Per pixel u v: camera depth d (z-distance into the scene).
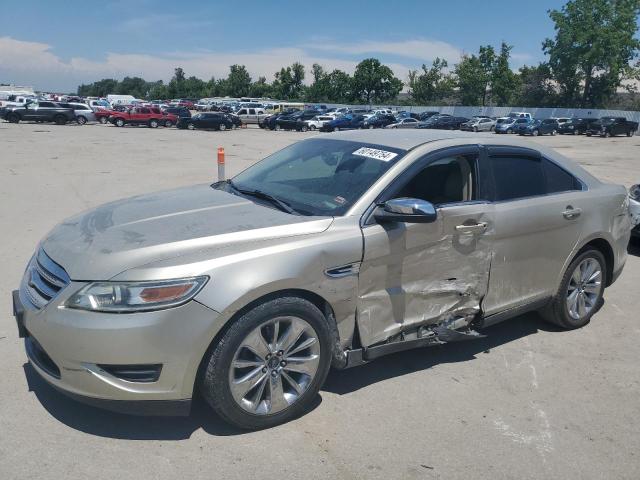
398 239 3.49
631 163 23.09
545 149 4.59
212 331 2.91
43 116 43.12
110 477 2.77
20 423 3.18
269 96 112.94
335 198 3.59
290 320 3.16
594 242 4.85
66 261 3.06
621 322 5.09
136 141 28.30
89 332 2.80
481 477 2.90
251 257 3.03
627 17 63.44
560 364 4.20
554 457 3.09
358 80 90.38
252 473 2.84
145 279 2.85
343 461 2.96
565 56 66.81
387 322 3.58
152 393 2.89
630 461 3.09
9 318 4.63
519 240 4.15
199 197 3.98
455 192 3.91
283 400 3.22
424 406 3.54
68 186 12.25
